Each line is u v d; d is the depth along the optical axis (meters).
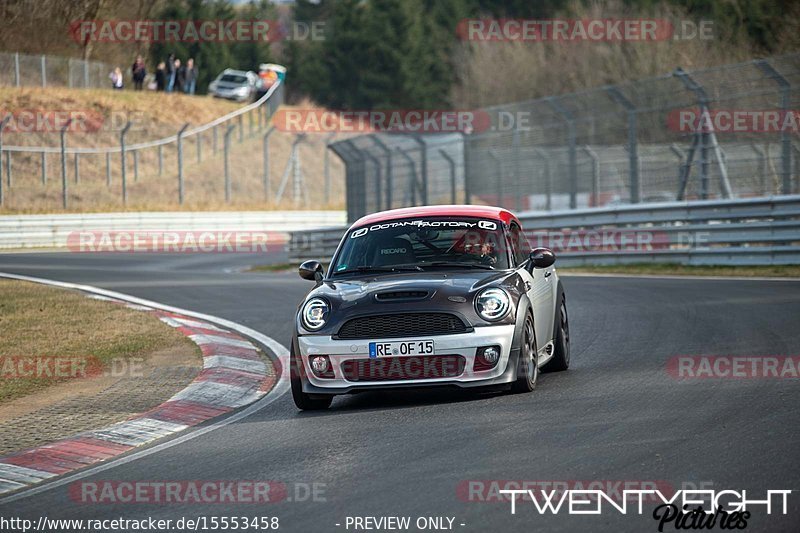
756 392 25.75
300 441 23.75
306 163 178.12
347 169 110.81
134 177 147.25
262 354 38.78
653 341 35.69
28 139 148.38
